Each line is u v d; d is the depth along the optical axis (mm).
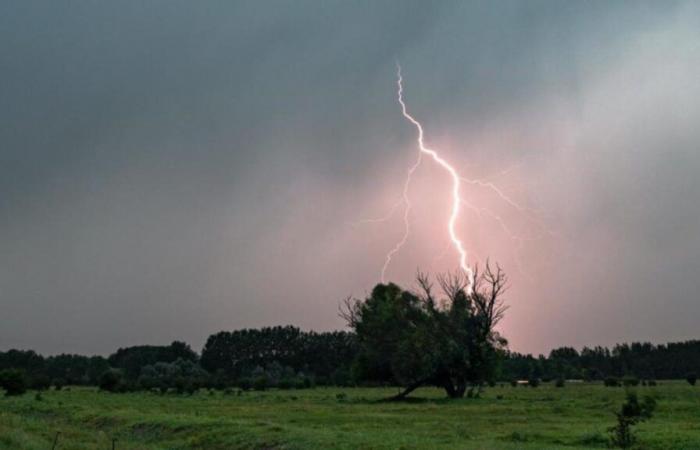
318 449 23797
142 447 27375
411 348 72438
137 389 99688
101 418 39562
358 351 86875
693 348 172750
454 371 72562
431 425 34812
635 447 24906
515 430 31219
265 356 165625
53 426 36719
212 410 49438
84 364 149625
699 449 23891
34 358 146875
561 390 91562
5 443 26781
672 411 43688
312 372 159875
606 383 106875
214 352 166250
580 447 24344
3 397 71000
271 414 44188
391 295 79562
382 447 22891
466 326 73000
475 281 74000
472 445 23500
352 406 55625
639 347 176000
